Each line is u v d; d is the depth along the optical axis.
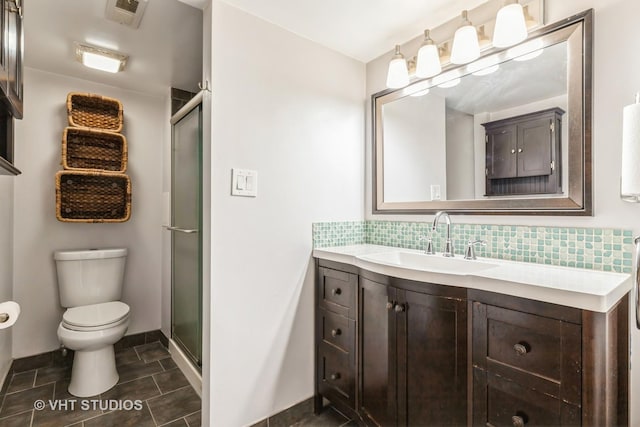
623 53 1.18
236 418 1.56
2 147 1.22
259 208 1.64
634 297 1.13
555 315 0.96
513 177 1.48
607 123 1.21
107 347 2.05
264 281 1.66
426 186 1.82
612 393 0.97
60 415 1.76
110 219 2.42
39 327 2.26
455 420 1.20
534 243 1.42
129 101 2.62
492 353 1.10
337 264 1.71
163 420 1.72
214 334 1.50
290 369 1.76
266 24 1.67
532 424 1.00
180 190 2.26
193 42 1.88
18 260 2.19
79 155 2.38
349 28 1.75
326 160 1.94
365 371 1.54
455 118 1.68
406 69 1.77
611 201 1.21
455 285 1.19
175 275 2.41
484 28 1.53
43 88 2.27
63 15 1.61
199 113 1.87
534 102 1.40
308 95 1.85
